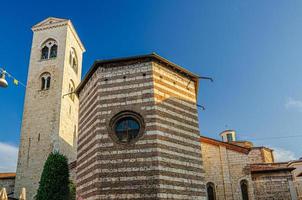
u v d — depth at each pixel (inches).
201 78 916.6
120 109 788.6
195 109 872.9
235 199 1094.4
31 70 1877.5
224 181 1123.9
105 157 745.6
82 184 819.4
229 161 1151.6
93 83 864.9
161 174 709.3
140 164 722.2
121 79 819.4
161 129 757.9
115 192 708.0
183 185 742.5
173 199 709.3
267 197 1117.7
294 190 1107.3
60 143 1651.1
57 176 1173.1
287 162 1301.7
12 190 1673.2
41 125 1694.1
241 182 1121.4
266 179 1140.5
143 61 826.2
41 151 1622.8
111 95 808.9
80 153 879.1
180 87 860.6
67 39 1931.6
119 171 725.3
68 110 1809.8
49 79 1836.9
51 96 1760.6
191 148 805.9
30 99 1788.9
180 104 835.4
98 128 780.0
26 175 1584.6
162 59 828.0
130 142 749.9
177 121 804.6
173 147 763.4
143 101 783.1
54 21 1991.9
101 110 798.5
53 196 1136.2
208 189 1127.6
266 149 1695.4
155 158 719.1
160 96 796.6
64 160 1220.5
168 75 844.0
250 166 1176.2
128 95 798.5
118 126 786.2
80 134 908.0
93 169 755.4
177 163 753.6
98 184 721.6
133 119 783.7
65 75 1834.4
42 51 1941.4
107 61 833.5
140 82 804.6
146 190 695.7
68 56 1924.2
